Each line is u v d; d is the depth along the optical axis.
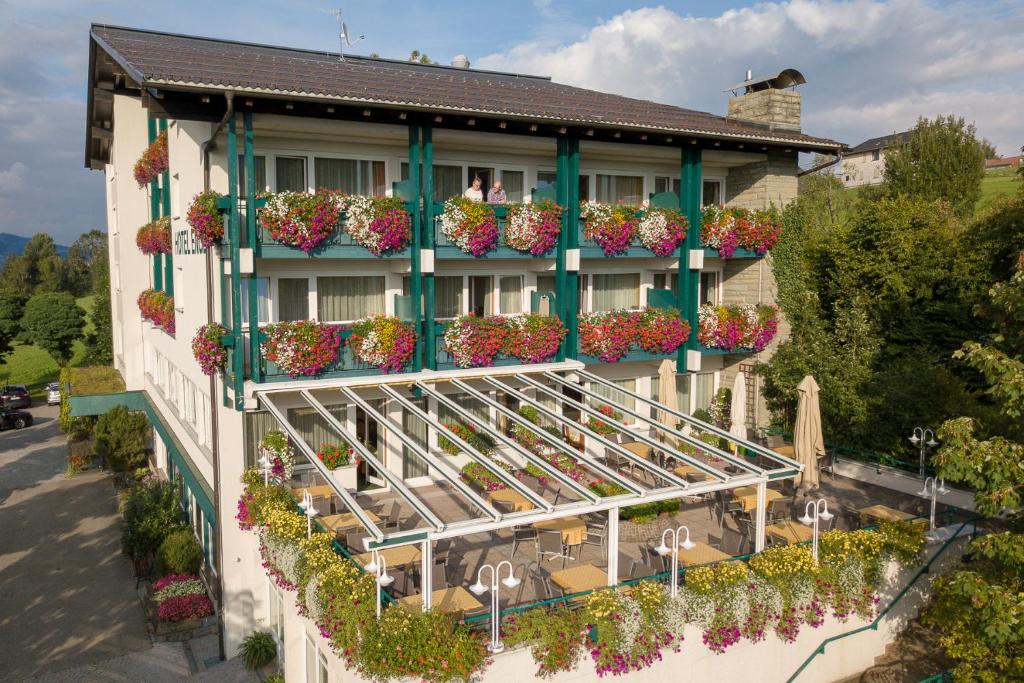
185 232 18.12
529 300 20.67
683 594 12.24
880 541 14.45
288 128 16.06
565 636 11.15
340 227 15.91
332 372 16.16
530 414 19.14
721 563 12.92
